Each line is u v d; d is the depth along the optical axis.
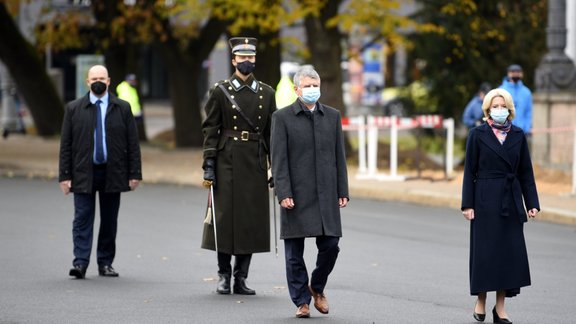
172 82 84.75
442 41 84.75
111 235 32.22
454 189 54.94
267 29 74.06
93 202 31.95
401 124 60.41
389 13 69.94
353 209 50.59
